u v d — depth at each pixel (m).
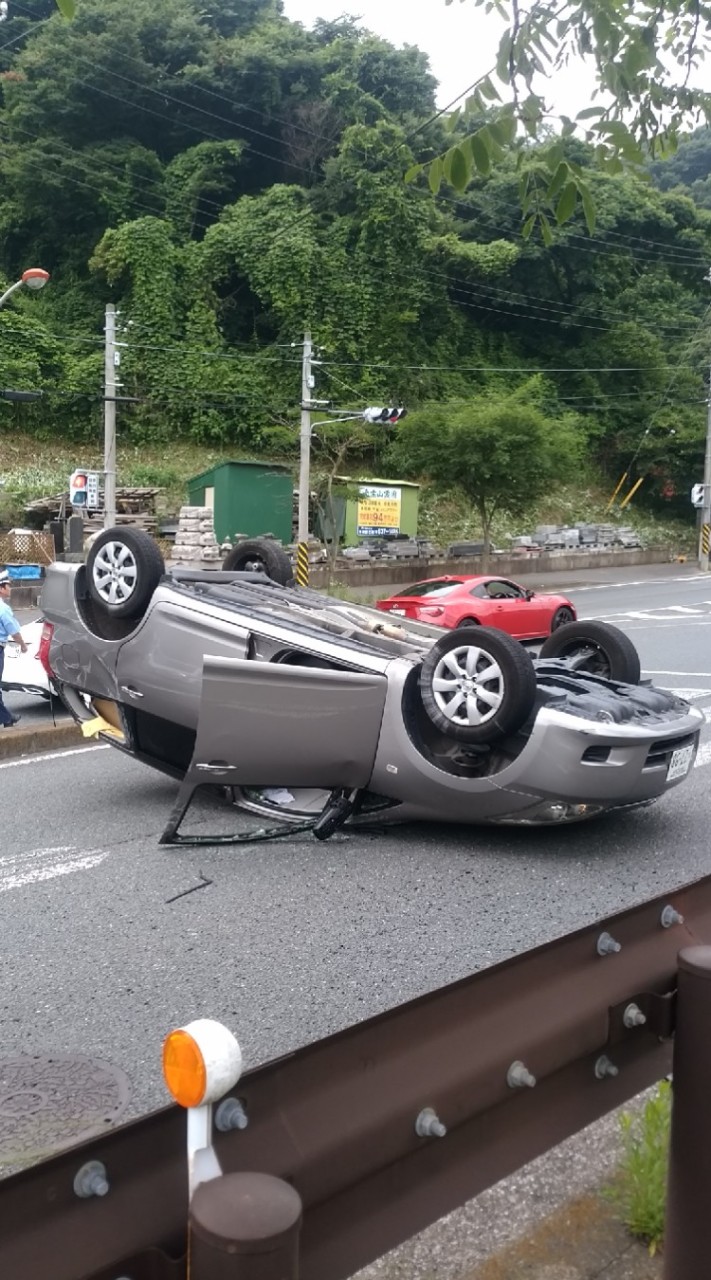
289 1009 4.65
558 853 6.88
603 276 56.62
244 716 6.67
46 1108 3.88
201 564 33.50
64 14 3.67
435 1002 2.57
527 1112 2.80
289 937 5.49
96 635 8.16
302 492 30.70
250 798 7.56
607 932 3.06
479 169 4.56
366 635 7.58
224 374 49.06
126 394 47.81
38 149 51.06
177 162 53.12
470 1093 2.58
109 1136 1.98
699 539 47.41
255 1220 1.78
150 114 53.53
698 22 4.78
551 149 4.54
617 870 6.54
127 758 10.12
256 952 5.30
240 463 36.91
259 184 55.41
